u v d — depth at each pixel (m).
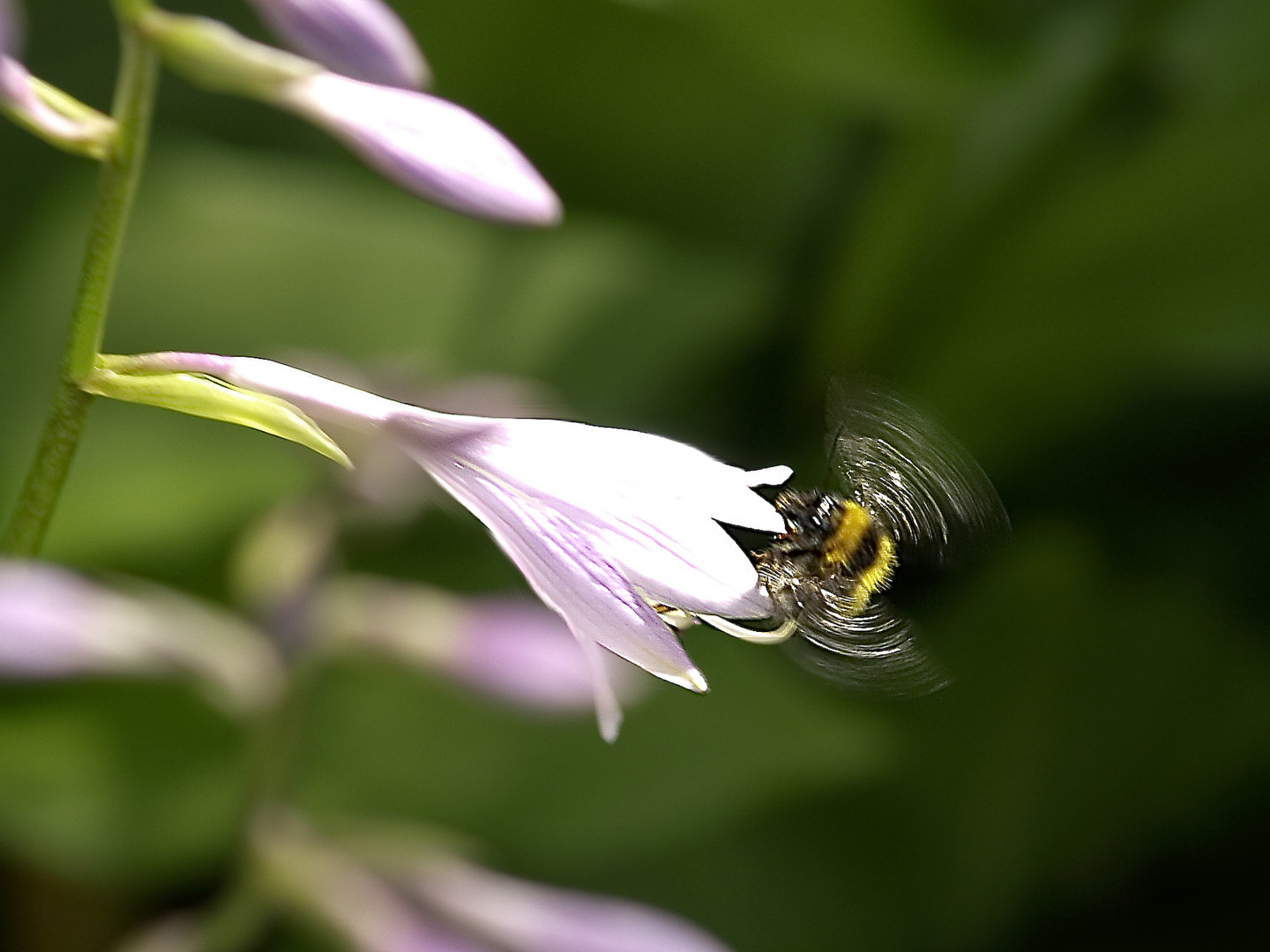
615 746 0.52
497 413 0.52
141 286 0.58
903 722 0.53
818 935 0.51
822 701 0.52
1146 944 0.52
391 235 0.61
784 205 0.61
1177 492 0.57
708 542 0.33
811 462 0.55
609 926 0.43
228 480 0.56
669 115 0.60
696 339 0.58
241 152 0.64
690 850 0.51
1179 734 0.53
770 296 0.59
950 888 0.52
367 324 0.59
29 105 0.35
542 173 0.62
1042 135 0.52
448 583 0.56
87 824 0.50
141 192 0.60
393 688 0.53
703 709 0.52
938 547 0.36
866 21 0.48
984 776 0.53
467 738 0.52
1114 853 0.53
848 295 0.55
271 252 0.60
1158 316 0.54
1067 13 0.51
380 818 0.51
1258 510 0.56
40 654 0.42
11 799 0.50
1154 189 0.51
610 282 0.60
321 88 0.36
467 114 0.36
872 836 0.52
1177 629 0.54
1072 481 0.57
